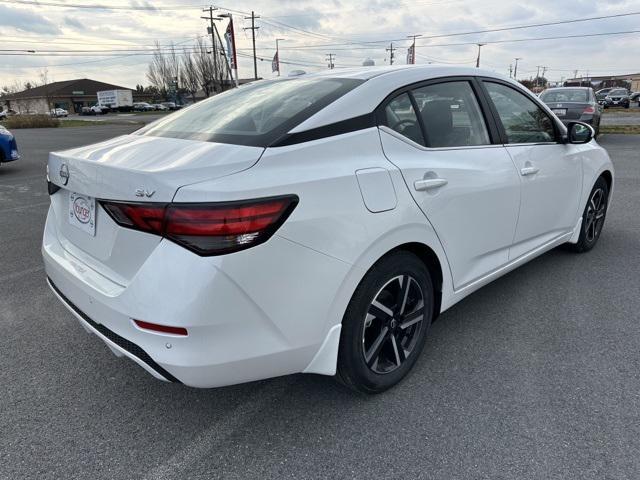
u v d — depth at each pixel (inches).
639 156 416.2
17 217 252.7
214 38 2032.5
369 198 85.2
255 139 83.0
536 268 165.3
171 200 70.6
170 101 2933.1
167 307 71.3
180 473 81.5
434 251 100.7
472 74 119.0
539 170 130.9
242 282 72.0
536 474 79.0
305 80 108.6
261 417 94.5
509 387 101.6
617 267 164.9
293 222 75.3
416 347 104.1
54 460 84.4
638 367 107.6
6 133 402.6
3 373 110.3
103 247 84.5
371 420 92.9
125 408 98.0
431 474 79.9
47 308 143.8
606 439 86.1
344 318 87.4
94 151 93.8
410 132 99.3
